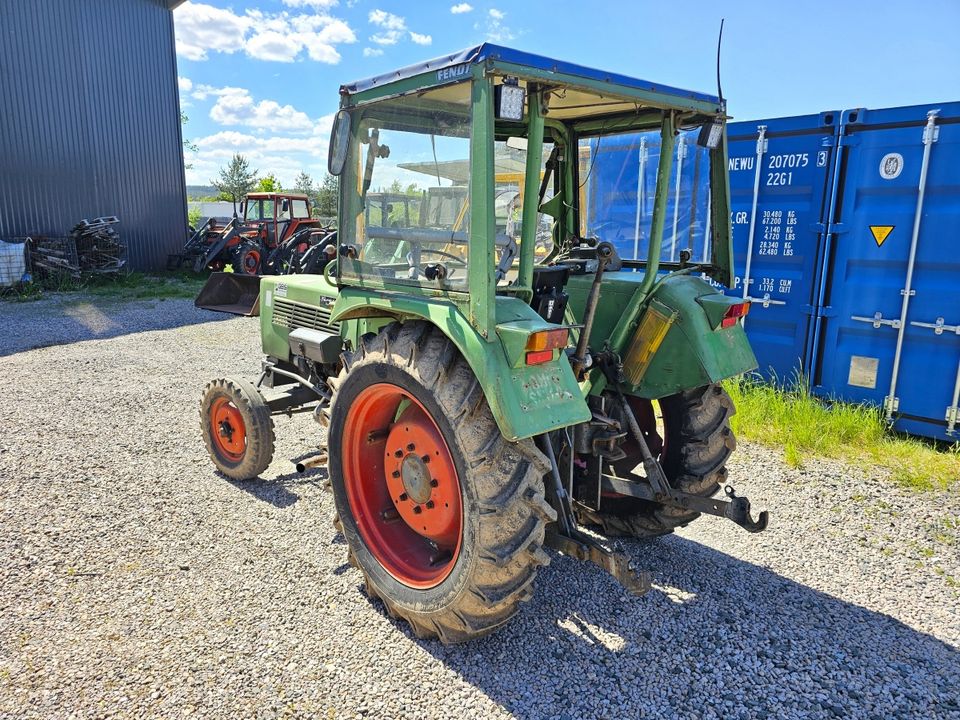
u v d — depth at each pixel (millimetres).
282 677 2520
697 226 3934
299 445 5027
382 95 2627
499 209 2834
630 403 3479
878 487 4293
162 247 17891
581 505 3115
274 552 3434
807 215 5754
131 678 2502
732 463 4660
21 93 14516
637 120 3305
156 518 3797
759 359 6211
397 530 3039
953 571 3334
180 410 5816
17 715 2312
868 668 2611
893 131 5227
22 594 3027
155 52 17266
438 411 2447
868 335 5523
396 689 2465
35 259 14164
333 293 4215
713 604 3031
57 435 5152
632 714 2354
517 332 2213
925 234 5156
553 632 2807
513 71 2186
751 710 2383
